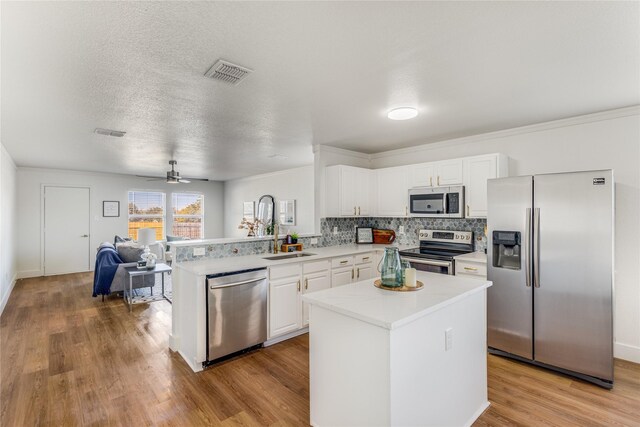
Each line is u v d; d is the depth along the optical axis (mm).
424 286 2170
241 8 1499
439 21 1615
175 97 2633
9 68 2096
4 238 4719
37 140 4117
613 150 2992
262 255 3744
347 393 1755
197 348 2758
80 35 1721
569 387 2484
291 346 3289
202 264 3111
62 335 3553
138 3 1454
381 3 1469
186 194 8938
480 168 3596
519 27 1667
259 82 2350
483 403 2232
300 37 1761
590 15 1567
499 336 2990
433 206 3949
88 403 2285
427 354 1741
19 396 2367
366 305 1751
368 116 3164
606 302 2453
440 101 2754
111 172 7355
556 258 2668
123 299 5031
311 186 6688
